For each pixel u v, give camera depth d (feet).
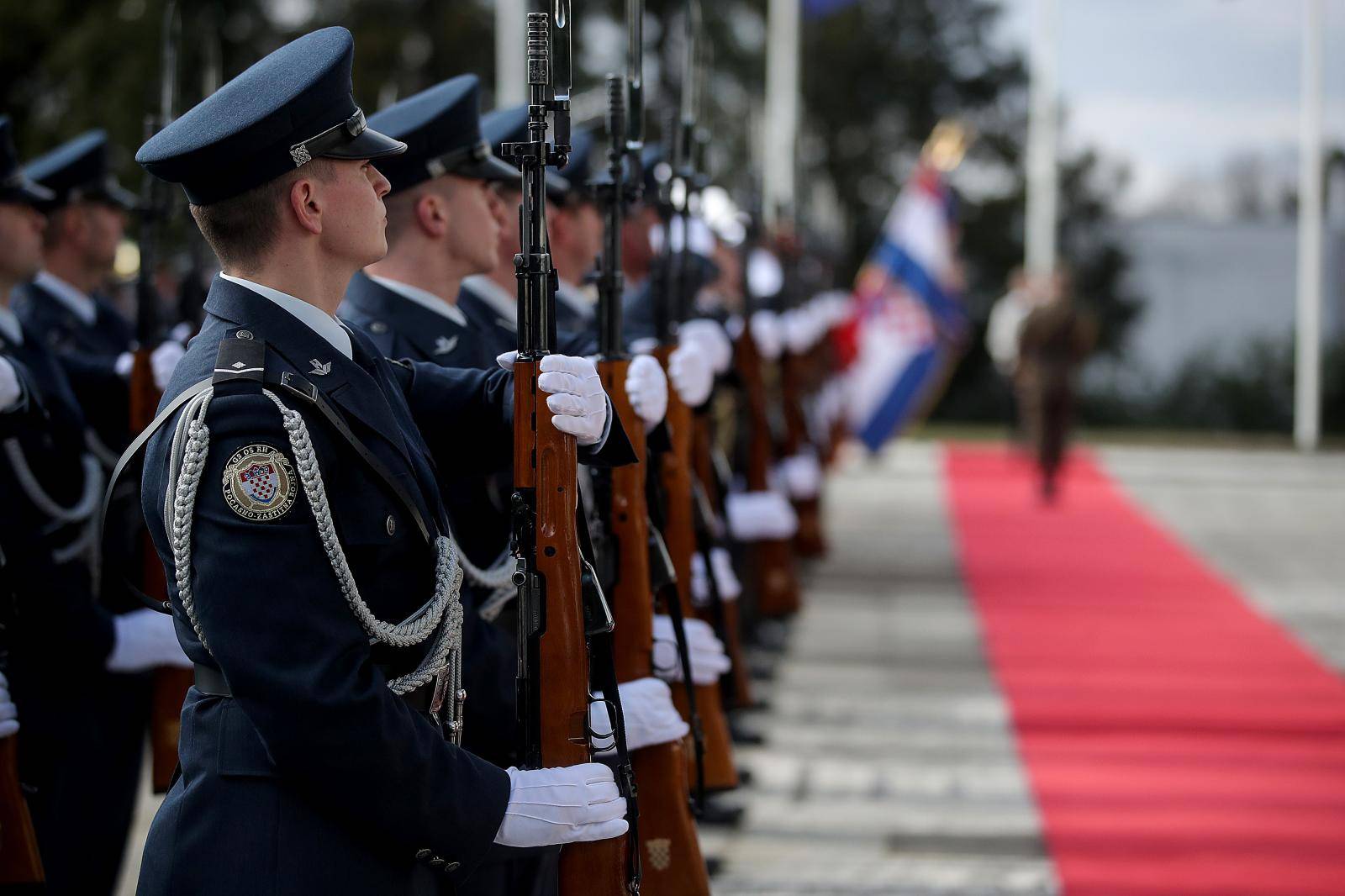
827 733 41.29
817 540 53.67
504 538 20.59
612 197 21.16
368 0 163.94
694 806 21.43
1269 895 29.19
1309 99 127.75
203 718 14.64
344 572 14.19
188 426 13.98
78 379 27.25
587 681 16.31
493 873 19.60
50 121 109.29
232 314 14.74
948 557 70.54
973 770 37.73
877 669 48.44
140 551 25.21
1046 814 34.30
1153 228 207.62
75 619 22.84
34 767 24.04
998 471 106.83
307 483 13.97
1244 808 34.53
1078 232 209.46
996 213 209.26
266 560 13.73
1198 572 66.49
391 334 20.89
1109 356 204.54
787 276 53.88
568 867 16.06
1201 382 169.99
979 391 188.14
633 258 32.91
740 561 42.06
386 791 13.89
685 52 27.40
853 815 34.35
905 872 30.71
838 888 29.78
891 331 94.12
